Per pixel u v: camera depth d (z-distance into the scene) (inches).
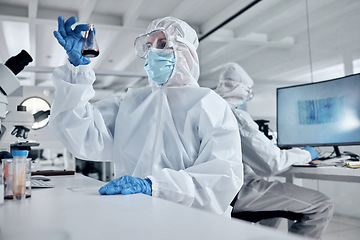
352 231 85.6
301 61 108.8
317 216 67.7
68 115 47.8
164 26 55.4
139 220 19.3
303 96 74.7
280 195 68.4
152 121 51.1
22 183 29.5
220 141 45.7
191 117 48.6
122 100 56.3
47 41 165.3
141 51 52.5
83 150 51.9
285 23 116.8
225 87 89.9
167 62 50.7
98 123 53.0
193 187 39.4
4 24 144.6
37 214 21.9
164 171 39.5
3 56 182.9
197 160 46.6
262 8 126.7
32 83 235.1
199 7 139.7
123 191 32.2
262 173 72.0
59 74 47.3
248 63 135.9
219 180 41.8
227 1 133.9
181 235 16.0
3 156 43.8
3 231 17.6
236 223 18.4
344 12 93.5
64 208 24.1
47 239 16.1
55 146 80.4
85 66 46.9
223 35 148.6
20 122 55.7
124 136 53.1
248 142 69.5
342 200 89.4
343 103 66.6
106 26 140.4
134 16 131.1
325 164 65.9
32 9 120.6
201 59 168.2
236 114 73.2
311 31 105.3
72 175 64.4
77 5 131.9
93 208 23.7
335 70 95.8
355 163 59.1
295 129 75.5
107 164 144.6
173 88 52.2
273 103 120.3
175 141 49.2
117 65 203.8
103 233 16.6
